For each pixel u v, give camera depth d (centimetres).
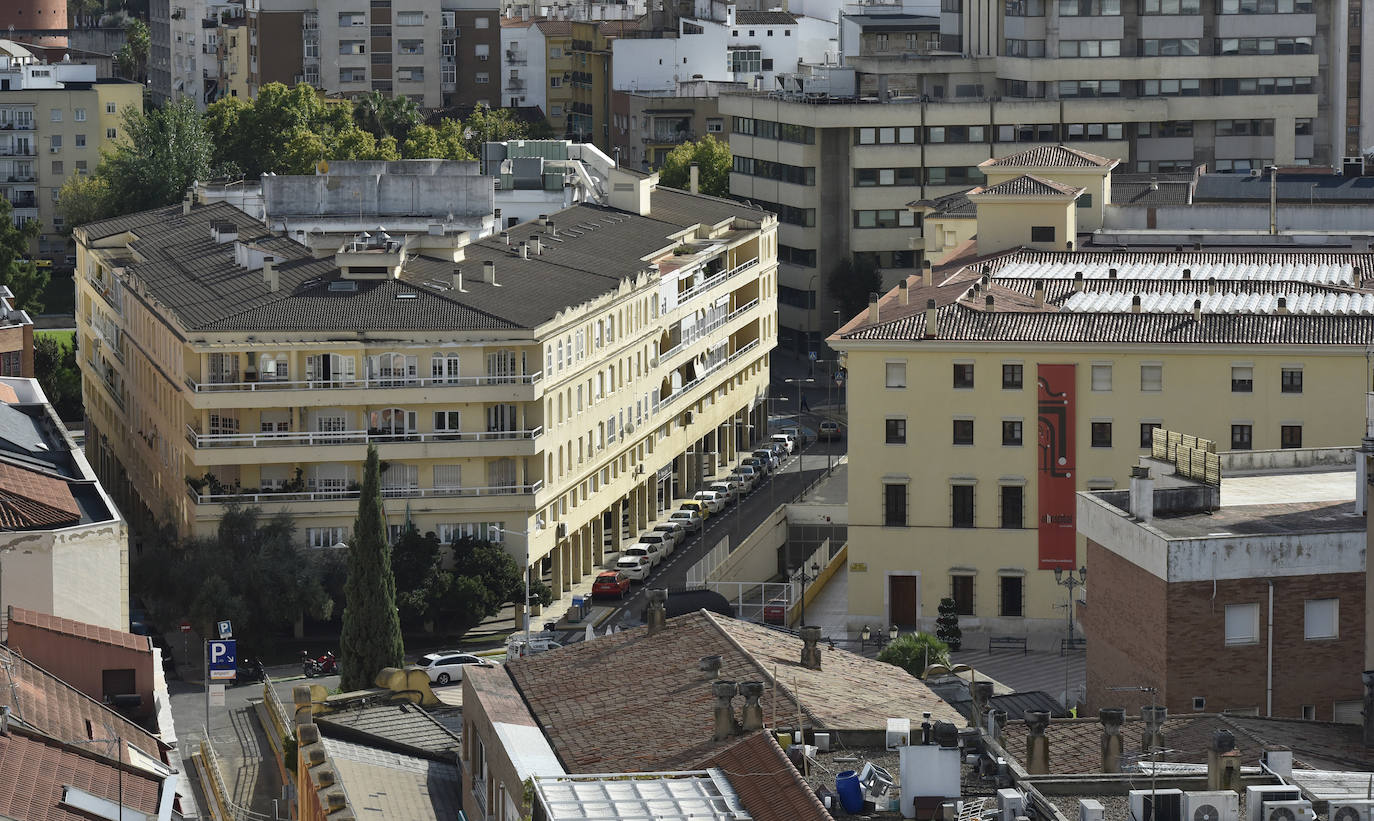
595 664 13675
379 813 13650
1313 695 15488
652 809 10756
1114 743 11744
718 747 11594
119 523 18425
